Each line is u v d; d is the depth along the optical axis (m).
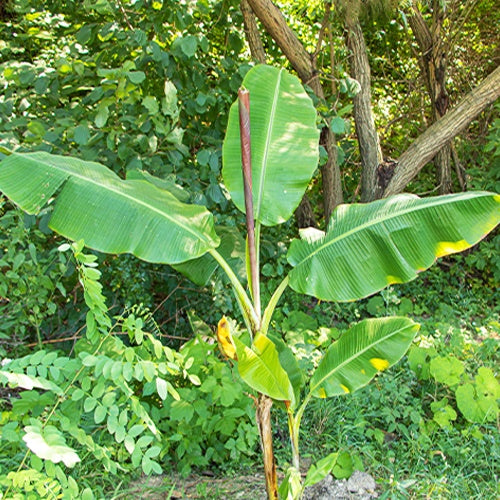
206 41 4.65
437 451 3.73
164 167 4.51
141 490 3.40
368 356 3.00
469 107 6.27
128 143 4.35
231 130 3.29
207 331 4.41
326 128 6.63
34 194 2.73
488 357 4.96
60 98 4.74
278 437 4.00
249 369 2.63
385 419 4.09
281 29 6.12
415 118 8.27
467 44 8.09
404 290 6.55
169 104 4.30
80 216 2.79
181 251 2.81
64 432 3.35
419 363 4.55
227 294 4.59
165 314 5.17
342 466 3.62
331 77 6.37
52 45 5.55
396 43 8.59
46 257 4.41
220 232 3.92
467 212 2.72
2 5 6.70
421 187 7.71
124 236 2.79
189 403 3.56
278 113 3.29
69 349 4.59
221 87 5.07
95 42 5.12
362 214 3.00
